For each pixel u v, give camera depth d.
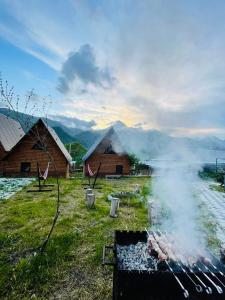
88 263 5.53
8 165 21.92
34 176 22.20
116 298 3.47
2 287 4.50
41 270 5.09
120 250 4.45
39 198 12.61
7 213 9.45
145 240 4.83
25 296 4.34
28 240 6.63
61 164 22.64
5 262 5.45
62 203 11.36
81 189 15.91
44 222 8.30
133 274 3.32
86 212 9.80
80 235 7.15
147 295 3.34
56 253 5.80
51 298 4.32
